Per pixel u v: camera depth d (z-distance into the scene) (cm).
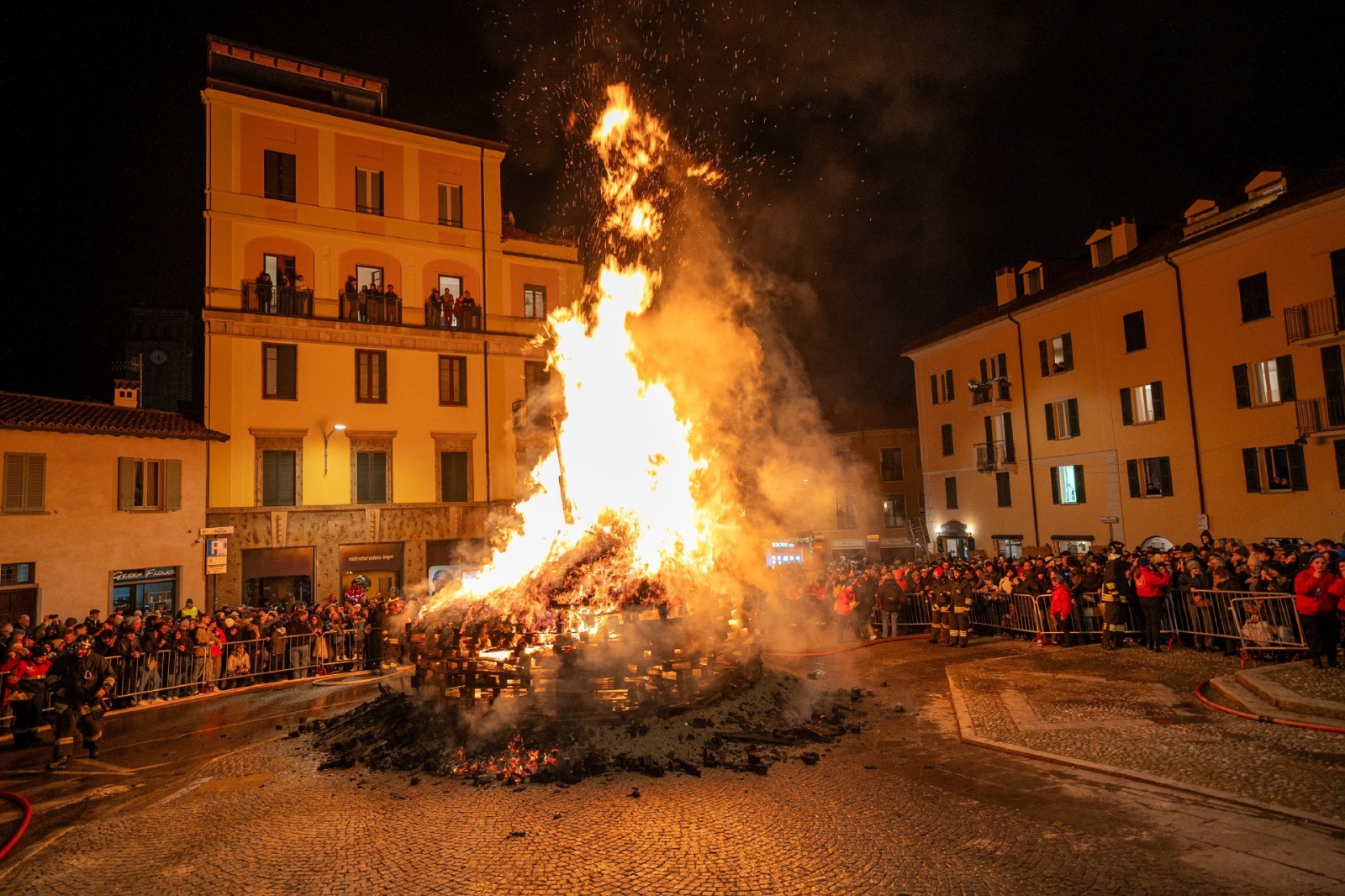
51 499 1925
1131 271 2694
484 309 2888
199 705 1420
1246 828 571
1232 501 2381
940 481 3903
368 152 2739
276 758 945
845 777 756
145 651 1464
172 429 2214
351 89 2856
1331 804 596
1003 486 3447
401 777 822
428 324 2764
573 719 852
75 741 1150
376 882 561
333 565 2523
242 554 2386
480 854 601
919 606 1945
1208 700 957
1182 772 698
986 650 1542
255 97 2534
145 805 803
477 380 2839
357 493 2602
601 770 789
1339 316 2056
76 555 1966
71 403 2123
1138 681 1101
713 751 843
